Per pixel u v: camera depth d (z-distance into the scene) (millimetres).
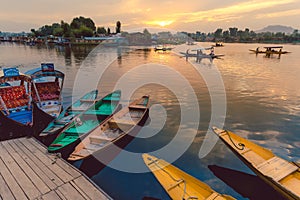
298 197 6020
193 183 6996
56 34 115688
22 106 13188
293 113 15086
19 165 8164
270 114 14859
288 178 7047
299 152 10078
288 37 161000
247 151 8703
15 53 58344
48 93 15727
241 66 37656
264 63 41844
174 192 6625
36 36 137750
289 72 32031
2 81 13211
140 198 7297
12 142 10070
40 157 8758
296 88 22359
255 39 172875
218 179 8211
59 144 9031
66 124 11094
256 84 24062
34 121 11859
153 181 8109
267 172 7242
